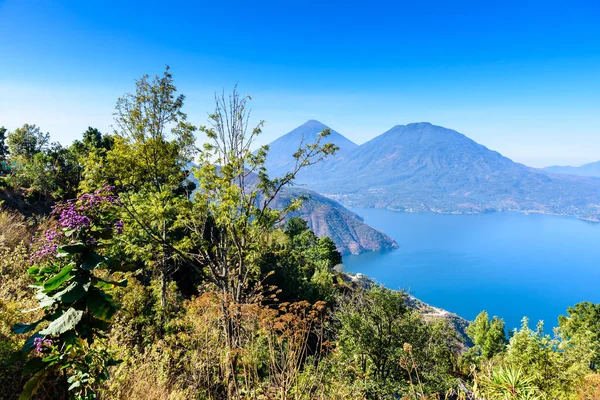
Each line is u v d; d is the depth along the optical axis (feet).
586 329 75.92
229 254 39.83
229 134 35.06
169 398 14.47
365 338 42.32
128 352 17.12
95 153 34.71
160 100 37.73
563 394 28.81
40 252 10.41
